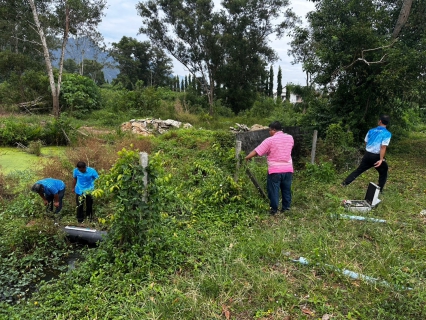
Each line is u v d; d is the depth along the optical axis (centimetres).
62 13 1945
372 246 408
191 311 293
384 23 1055
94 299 321
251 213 521
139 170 377
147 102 2023
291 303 305
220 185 556
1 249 446
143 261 367
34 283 389
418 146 1209
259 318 288
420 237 429
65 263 436
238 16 2723
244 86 3027
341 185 661
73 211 593
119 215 384
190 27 2700
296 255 392
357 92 1086
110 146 1029
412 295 309
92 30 2092
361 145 995
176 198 462
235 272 351
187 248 407
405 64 939
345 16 1068
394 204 543
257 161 764
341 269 349
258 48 2852
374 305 299
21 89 2042
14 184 706
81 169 539
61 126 1169
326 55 1036
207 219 504
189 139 1097
